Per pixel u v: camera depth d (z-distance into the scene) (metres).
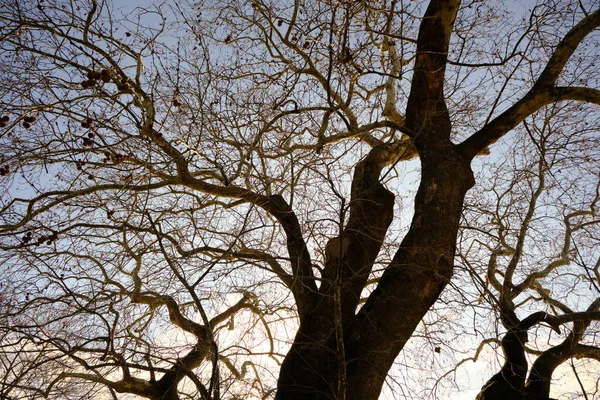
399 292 7.75
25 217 7.61
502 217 9.96
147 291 7.82
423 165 8.67
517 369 9.00
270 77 8.73
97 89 7.14
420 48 9.02
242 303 9.65
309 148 9.22
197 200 8.45
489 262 10.12
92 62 7.29
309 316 8.07
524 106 8.88
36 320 7.39
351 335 7.79
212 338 6.39
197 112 7.84
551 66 8.92
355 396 7.31
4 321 6.72
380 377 7.46
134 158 7.73
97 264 8.07
